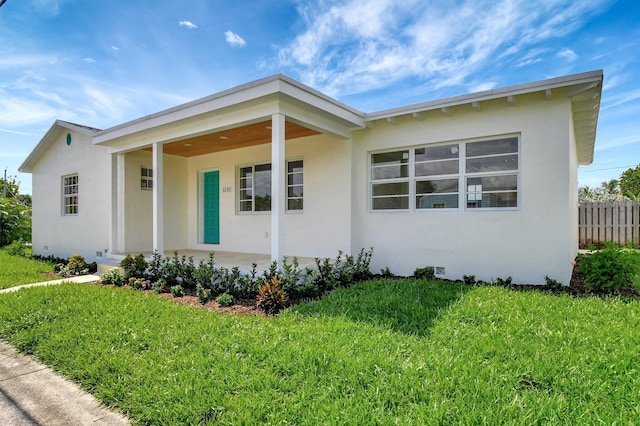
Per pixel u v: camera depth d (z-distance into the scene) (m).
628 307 4.64
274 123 5.89
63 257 11.74
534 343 3.54
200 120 6.95
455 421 2.40
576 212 9.71
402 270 7.44
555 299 5.04
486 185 6.68
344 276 6.74
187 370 3.18
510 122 6.33
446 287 5.81
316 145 8.34
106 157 10.14
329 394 2.75
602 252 5.78
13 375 3.46
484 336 3.73
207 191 10.67
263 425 2.44
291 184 8.92
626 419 2.38
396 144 7.45
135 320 4.60
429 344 3.60
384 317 4.42
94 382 3.18
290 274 5.94
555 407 2.51
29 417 2.75
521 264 6.27
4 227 16.25
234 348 3.60
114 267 8.23
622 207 12.02
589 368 3.03
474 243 6.69
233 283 6.09
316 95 6.20
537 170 6.14
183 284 6.80
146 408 2.71
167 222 10.42
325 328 4.09
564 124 5.91
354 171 7.92
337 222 8.02
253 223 9.50
